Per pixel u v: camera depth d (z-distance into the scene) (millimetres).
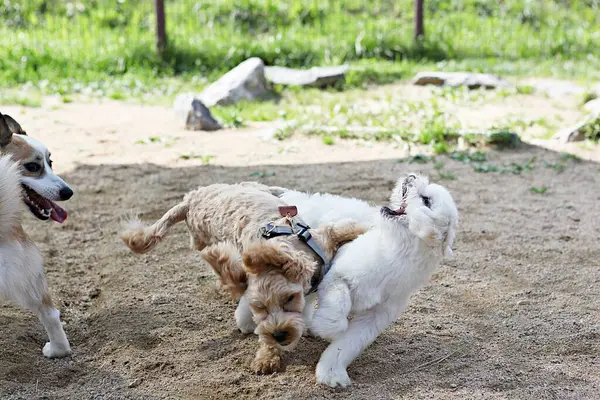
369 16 15539
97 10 15391
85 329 4793
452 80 11633
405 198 4031
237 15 15031
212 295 5164
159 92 11469
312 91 11375
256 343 4527
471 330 4715
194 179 7570
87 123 9703
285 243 3844
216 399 3965
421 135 8867
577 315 4887
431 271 4070
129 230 4652
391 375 4199
